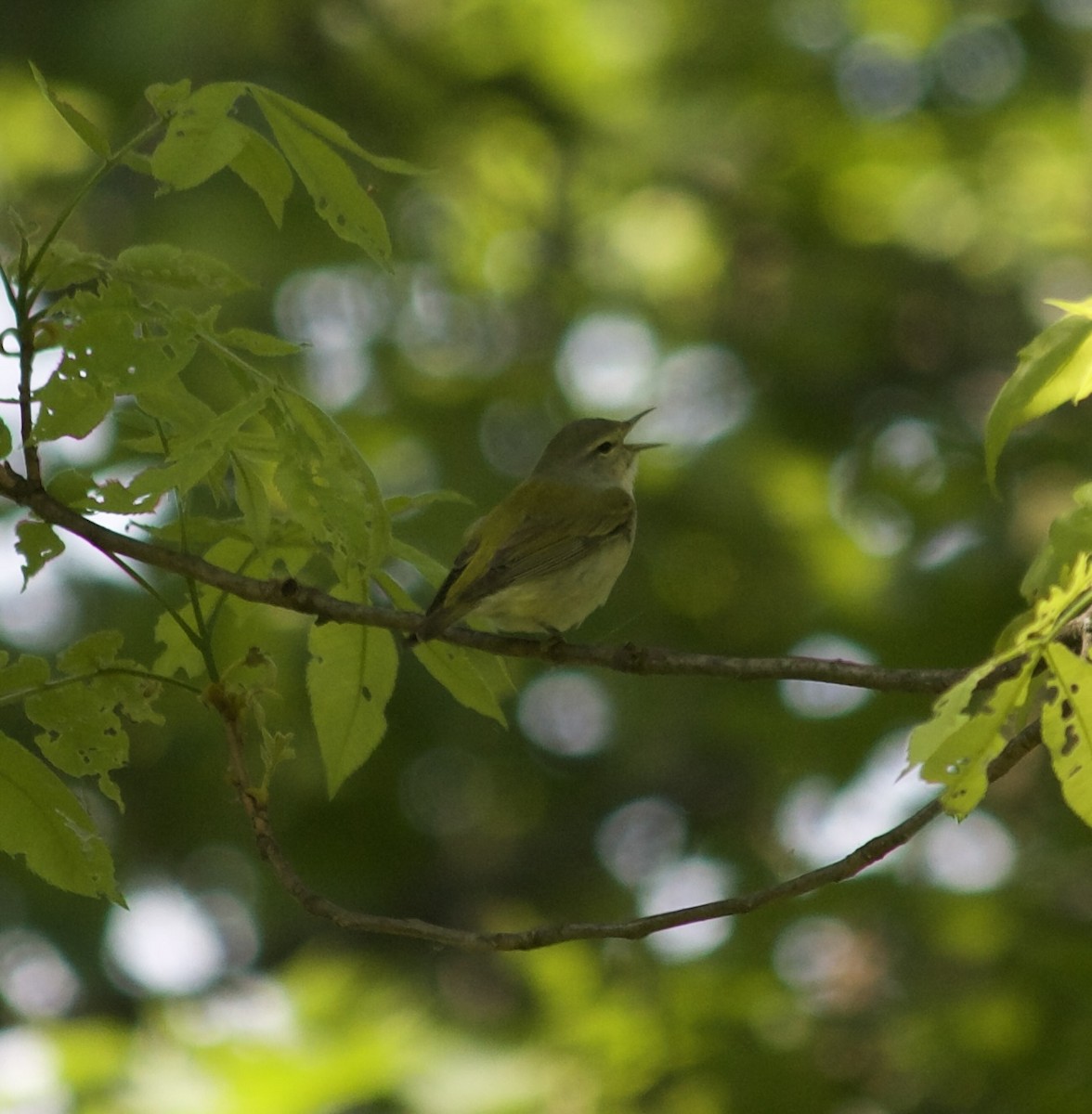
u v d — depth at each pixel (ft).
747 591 49.57
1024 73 55.36
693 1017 34.19
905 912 37.01
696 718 47.60
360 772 48.37
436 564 19.22
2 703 17.89
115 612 42.78
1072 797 11.96
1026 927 36.09
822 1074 34.91
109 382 15.78
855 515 47.42
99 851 17.29
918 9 56.70
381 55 56.39
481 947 16.07
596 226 60.80
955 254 56.44
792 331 54.08
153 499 17.38
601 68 60.70
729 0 58.65
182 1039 27.25
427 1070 30.25
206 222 49.67
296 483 15.75
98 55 48.32
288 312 51.13
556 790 52.95
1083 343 15.94
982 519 41.57
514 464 51.98
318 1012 28.71
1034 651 11.73
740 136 58.65
